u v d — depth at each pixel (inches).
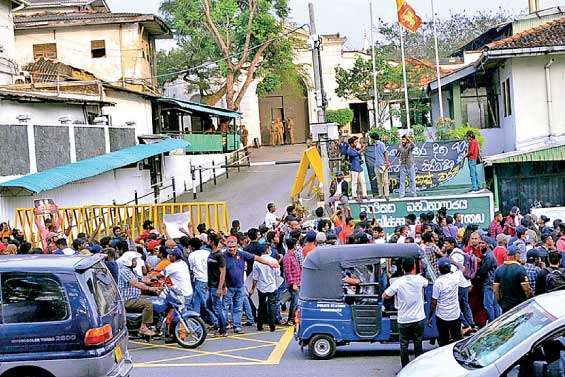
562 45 1200.8
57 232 874.8
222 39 2103.8
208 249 727.7
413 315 498.6
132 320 625.6
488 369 324.8
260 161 2039.9
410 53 2965.1
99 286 432.5
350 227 828.0
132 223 992.9
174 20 2137.1
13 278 411.2
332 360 570.9
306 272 582.6
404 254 566.6
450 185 1123.3
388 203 1011.9
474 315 622.5
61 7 2167.8
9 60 1502.2
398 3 1533.0
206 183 1702.8
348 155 1028.5
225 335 682.8
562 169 1229.1
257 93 2283.5
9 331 403.5
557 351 321.1
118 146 1467.8
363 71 2123.5
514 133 1258.6
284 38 2135.8
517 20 1587.1
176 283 637.3
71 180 1097.4
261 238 762.8
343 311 572.1
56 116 1295.5
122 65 1946.4
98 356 406.0
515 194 1233.4
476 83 1439.5
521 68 1246.9
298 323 580.4
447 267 516.1
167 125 1913.1
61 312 407.5
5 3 1523.1
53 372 402.9
